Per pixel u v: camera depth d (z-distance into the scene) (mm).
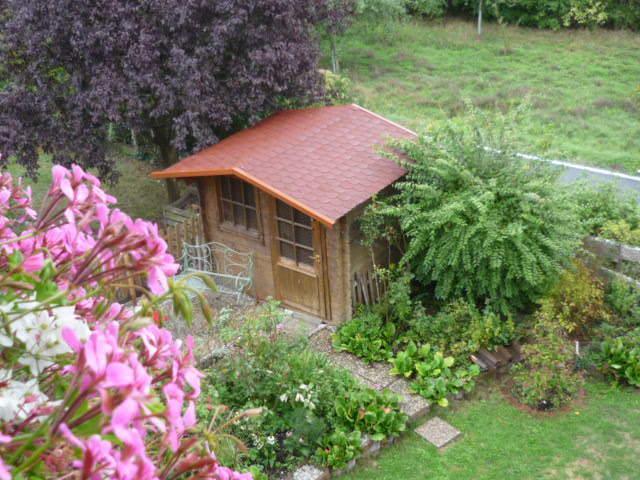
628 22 26078
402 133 10359
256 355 7824
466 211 8602
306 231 9398
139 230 1905
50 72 12289
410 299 9609
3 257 2129
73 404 1538
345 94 17719
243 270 10414
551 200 8570
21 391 1812
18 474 1590
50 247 2164
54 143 11969
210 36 11703
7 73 12773
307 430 7074
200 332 8828
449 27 27781
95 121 11812
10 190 2410
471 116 9617
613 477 6938
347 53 25109
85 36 11156
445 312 9148
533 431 7633
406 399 8047
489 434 7625
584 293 8758
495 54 24703
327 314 9641
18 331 1810
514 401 8125
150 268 1898
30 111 11875
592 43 24922
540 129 14312
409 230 9328
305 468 6977
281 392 7539
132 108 11648
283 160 9688
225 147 10453
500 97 20438
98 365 1495
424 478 7039
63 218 2154
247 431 7039
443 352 8711
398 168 9531
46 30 11414
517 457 7273
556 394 8094
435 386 8102
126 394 1467
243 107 11922
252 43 11859
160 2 11188
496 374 8531
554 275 8781
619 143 17016
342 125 10617
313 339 9281
